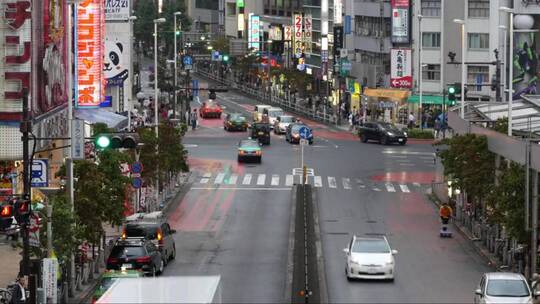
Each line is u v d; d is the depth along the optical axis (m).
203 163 150.62
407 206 119.44
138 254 76.56
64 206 72.31
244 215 112.75
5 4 96.06
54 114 109.19
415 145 173.12
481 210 104.19
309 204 119.44
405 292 75.38
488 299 63.56
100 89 122.56
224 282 78.69
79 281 75.81
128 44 148.12
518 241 79.62
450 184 106.25
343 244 96.50
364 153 162.12
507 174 81.94
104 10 138.00
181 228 105.25
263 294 74.12
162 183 122.75
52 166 108.88
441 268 85.50
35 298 63.06
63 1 114.31
